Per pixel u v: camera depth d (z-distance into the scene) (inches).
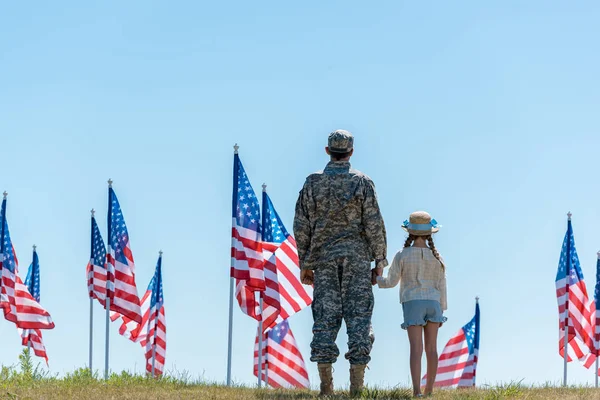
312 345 895.7
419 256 937.5
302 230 913.5
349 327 891.4
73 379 1092.5
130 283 1425.9
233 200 1245.7
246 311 1338.6
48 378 1116.5
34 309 1669.5
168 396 888.3
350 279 895.1
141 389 966.4
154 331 1815.9
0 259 1649.9
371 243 903.7
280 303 1405.0
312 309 904.9
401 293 948.0
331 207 899.4
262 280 1248.8
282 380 1737.2
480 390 1003.3
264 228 1438.2
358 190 898.1
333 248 898.1
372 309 899.4
